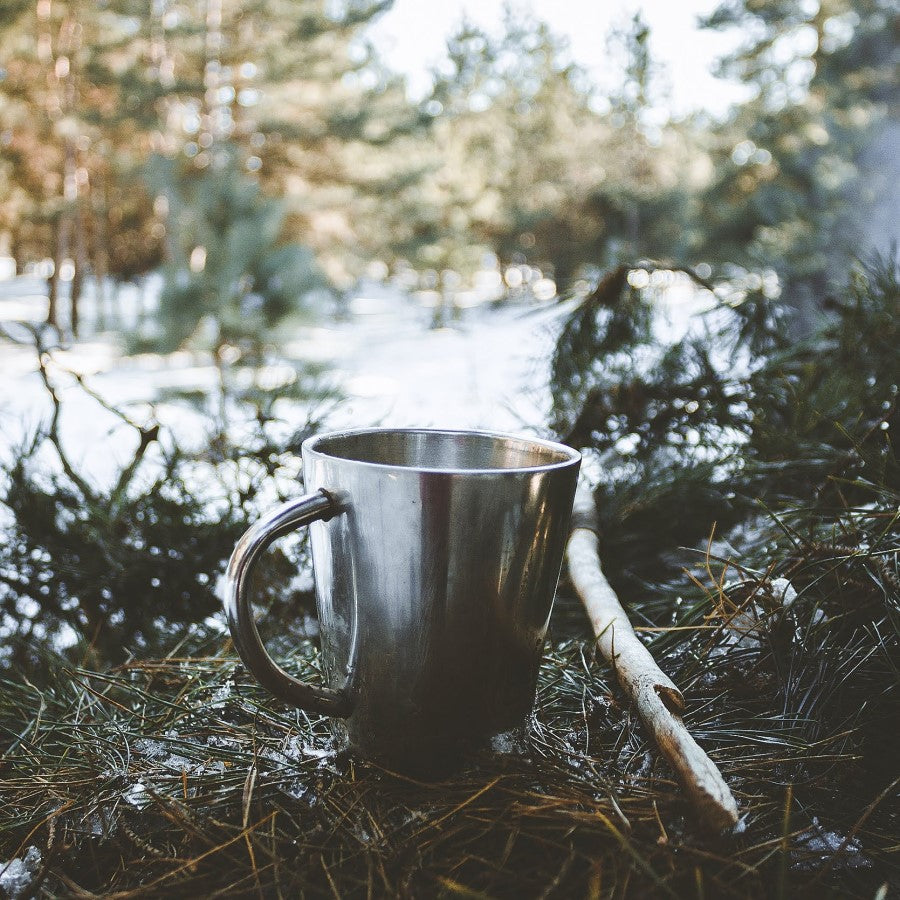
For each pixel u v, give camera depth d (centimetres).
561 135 2147
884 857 53
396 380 763
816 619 73
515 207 1883
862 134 933
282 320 815
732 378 137
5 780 63
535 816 51
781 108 1221
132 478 127
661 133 2048
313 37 1449
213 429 138
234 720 68
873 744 63
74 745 65
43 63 1458
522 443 65
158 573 117
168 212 864
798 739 61
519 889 48
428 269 1752
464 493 53
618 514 112
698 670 72
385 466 54
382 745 57
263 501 124
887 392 123
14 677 101
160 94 1298
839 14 1214
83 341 1321
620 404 136
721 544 109
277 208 862
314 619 107
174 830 54
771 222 902
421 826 52
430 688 55
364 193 1611
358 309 2092
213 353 807
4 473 124
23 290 2186
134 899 49
